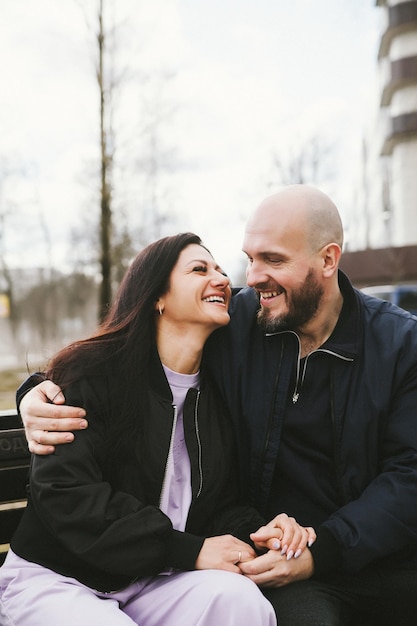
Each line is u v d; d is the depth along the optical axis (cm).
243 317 240
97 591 193
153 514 192
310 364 226
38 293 3312
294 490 230
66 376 207
